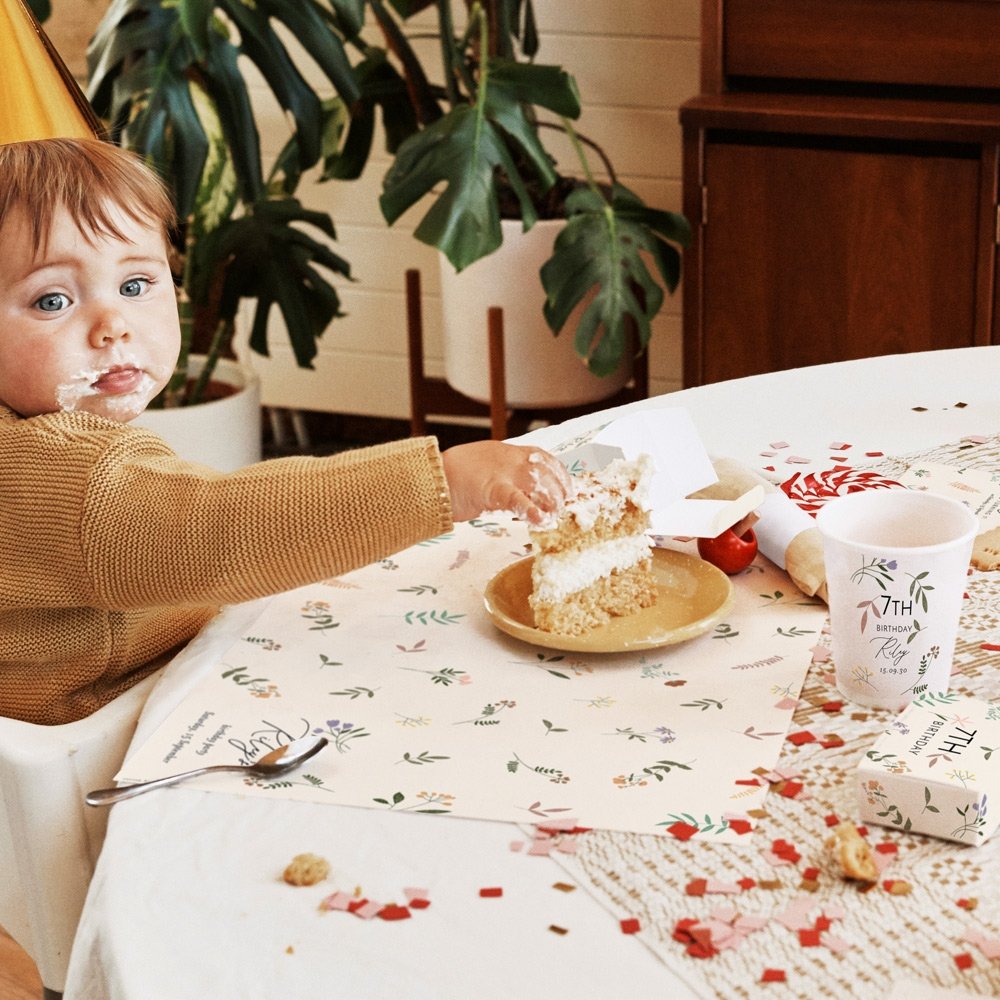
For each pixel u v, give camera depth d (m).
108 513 0.86
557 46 2.75
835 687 0.85
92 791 0.83
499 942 0.64
